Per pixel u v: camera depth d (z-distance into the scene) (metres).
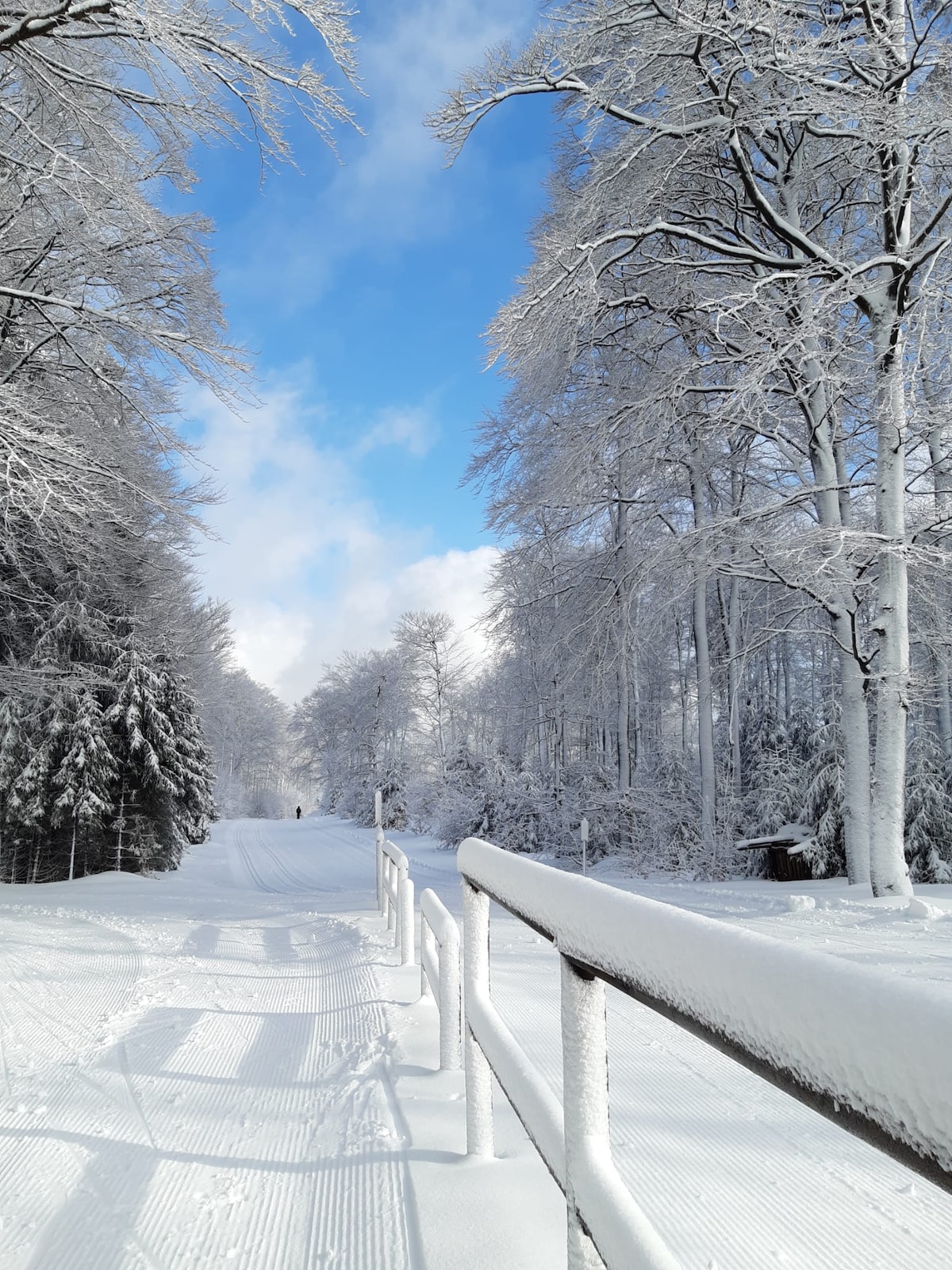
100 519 12.25
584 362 16.44
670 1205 2.32
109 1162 2.78
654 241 13.81
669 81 11.05
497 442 18.41
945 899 10.65
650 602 16.38
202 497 15.36
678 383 12.70
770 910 10.63
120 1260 2.17
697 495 16.55
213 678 29.67
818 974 0.66
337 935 7.77
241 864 29.02
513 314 11.62
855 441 14.36
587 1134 1.33
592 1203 1.22
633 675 19.28
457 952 3.49
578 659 18.02
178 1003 5.09
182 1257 2.16
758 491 17.14
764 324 10.53
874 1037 0.57
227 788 67.25
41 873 21.20
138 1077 3.68
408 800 43.03
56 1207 2.47
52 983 5.81
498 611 20.73
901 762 11.09
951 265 9.97
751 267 12.55
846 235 13.57
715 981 0.83
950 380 10.49
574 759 26.05
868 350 11.39
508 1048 1.99
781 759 21.66
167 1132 3.04
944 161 10.18
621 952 1.11
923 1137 0.51
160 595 21.20
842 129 10.85
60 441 9.41
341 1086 3.39
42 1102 3.39
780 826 20.16
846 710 13.26
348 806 55.41
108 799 21.33
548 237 12.38
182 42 8.48
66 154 9.44
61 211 11.04
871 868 11.18
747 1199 2.34
